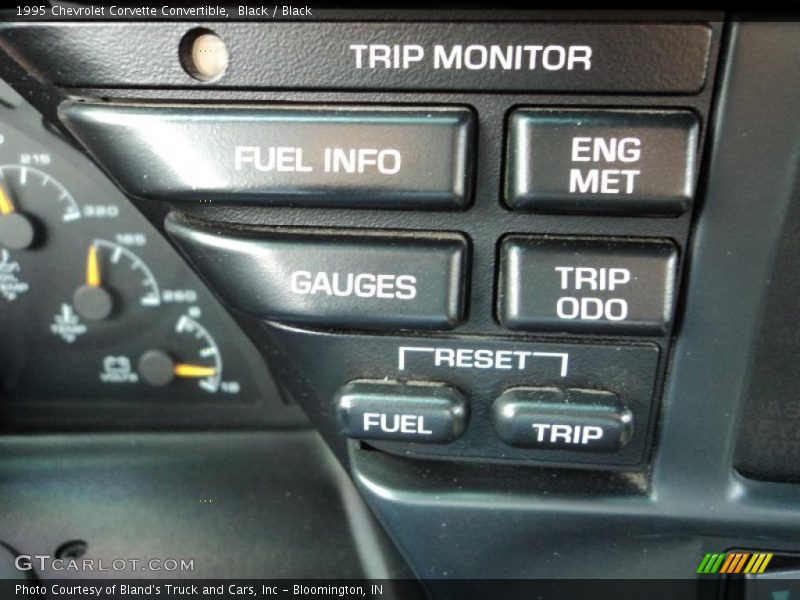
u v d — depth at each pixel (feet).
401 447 0.40
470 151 0.34
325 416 0.40
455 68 0.33
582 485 0.40
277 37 0.33
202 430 0.51
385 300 0.36
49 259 0.49
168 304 0.49
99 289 0.48
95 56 0.35
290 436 0.51
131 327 0.50
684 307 0.36
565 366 0.37
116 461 0.49
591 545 0.40
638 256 0.35
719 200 0.34
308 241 0.36
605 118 0.33
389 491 0.40
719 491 0.39
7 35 0.35
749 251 0.35
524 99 0.33
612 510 0.39
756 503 0.39
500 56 0.33
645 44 0.32
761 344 0.36
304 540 0.44
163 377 0.50
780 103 0.32
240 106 0.35
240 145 0.34
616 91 0.33
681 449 0.38
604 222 0.35
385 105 0.34
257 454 0.50
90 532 0.44
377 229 0.36
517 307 0.36
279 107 0.34
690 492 0.39
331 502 0.46
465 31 0.32
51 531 0.44
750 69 0.32
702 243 0.35
